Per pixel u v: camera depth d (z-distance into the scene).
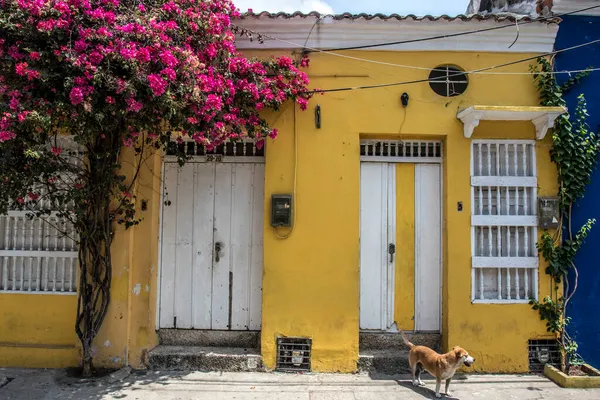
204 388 5.03
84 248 5.38
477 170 5.73
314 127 5.68
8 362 5.56
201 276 5.93
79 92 4.02
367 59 5.74
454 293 5.57
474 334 5.54
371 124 5.68
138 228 5.68
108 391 4.91
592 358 5.58
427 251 5.86
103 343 5.51
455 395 4.90
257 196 5.96
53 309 5.70
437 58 5.75
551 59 5.76
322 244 5.60
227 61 5.15
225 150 5.99
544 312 5.56
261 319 5.75
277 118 5.68
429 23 5.59
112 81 4.15
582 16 5.86
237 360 5.51
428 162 5.90
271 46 5.74
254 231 5.93
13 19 4.19
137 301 5.61
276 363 5.52
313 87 5.73
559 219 5.64
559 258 5.61
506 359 5.53
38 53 4.12
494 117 5.54
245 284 5.91
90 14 4.23
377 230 5.88
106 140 5.20
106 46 4.24
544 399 4.83
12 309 5.73
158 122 4.61
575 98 5.79
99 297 5.50
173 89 4.46
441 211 5.86
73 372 5.40
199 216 5.97
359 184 5.70
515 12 6.86
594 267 5.67
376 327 5.82
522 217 5.66
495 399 4.82
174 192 6.00
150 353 5.56
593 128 5.79
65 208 5.65
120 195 5.48
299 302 5.56
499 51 5.75
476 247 5.71
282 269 5.58
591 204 5.69
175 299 5.92
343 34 5.68
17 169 4.69
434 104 5.71
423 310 5.83
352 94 5.70
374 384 5.18
